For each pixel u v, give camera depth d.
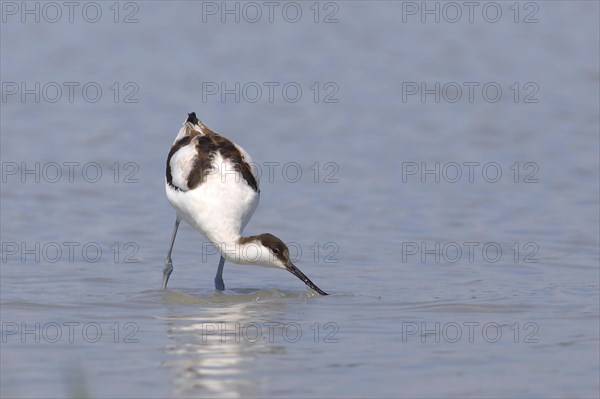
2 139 21.45
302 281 13.71
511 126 23.09
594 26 32.97
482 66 28.69
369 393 9.09
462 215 17.08
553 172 19.67
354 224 16.62
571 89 26.34
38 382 9.34
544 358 10.17
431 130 22.84
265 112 24.17
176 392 9.09
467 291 13.08
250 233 16.16
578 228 16.28
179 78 26.98
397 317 11.83
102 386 9.25
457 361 10.06
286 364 9.95
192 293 13.16
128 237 15.92
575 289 13.12
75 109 23.98
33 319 11.63
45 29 30.89
